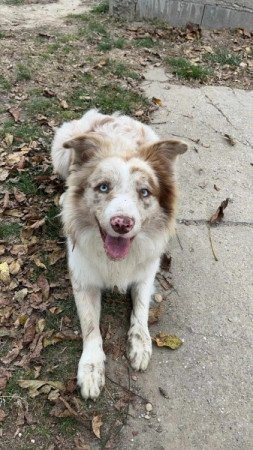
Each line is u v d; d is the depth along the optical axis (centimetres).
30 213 79
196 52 143
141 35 147
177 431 53
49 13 161
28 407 54
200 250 77
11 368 57
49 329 62
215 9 153
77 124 79
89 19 155
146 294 65
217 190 91
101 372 56
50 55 129
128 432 53
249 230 82
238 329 65
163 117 111
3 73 118
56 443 51
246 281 73
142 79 125
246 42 153
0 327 62
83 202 57
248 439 53
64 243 74
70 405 54
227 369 60
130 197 54
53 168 87
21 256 72
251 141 107
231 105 120
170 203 60
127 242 54
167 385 58
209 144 104
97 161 57
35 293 67
